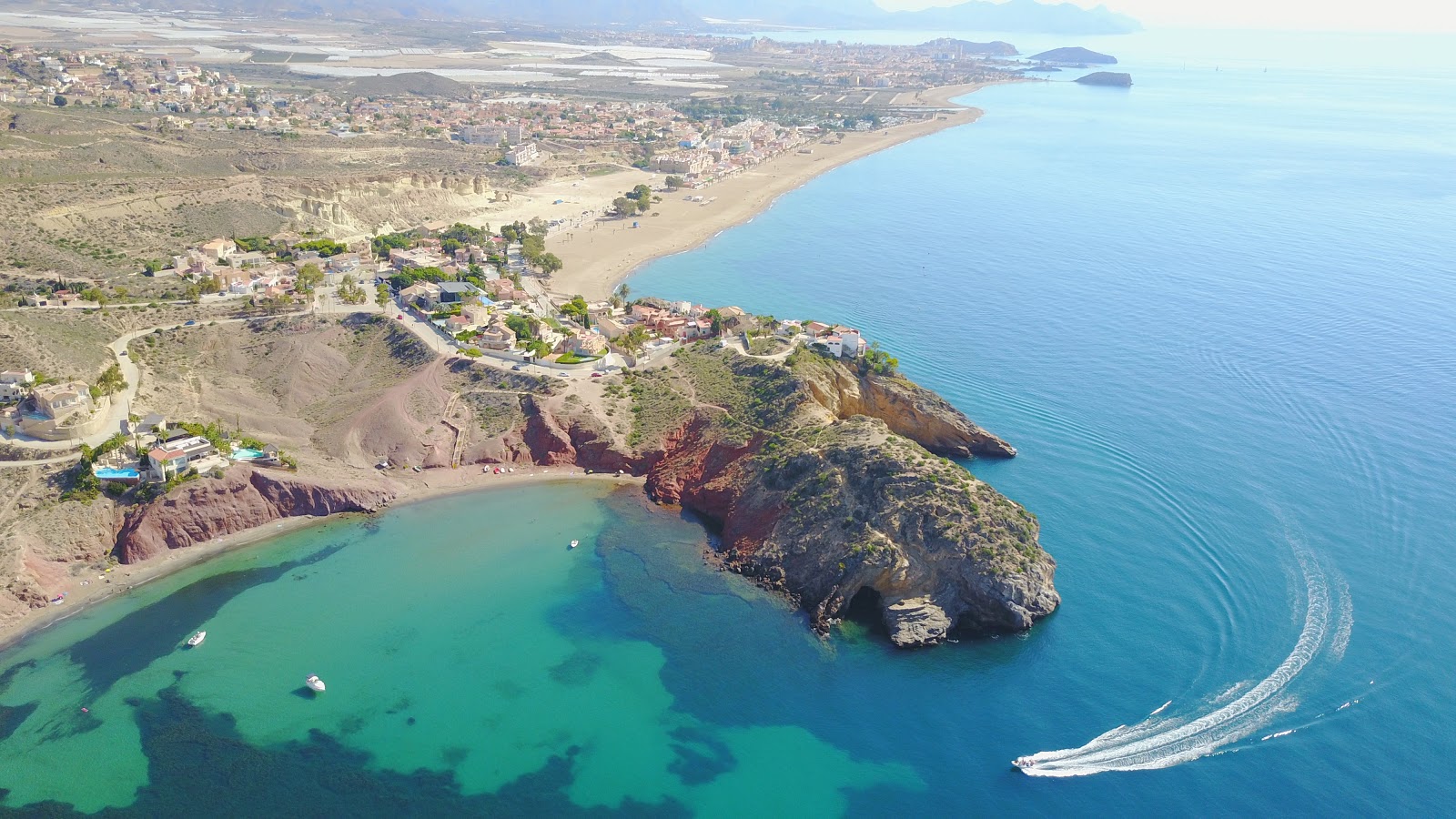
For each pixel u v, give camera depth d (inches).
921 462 5861.2
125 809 4126.5
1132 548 5885.8
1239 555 5797.2
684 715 4709.6
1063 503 6373.0
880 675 4940.9
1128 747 4458.7
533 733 4591.5
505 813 4168.3
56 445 6279.5
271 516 6225.4
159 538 5856.3
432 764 4416.8
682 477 6624.0
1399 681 4805.6
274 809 4148.6
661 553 5959.6
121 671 4923.7
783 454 6274.6
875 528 5575.8
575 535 6166.3
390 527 6215.6
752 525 6018.7
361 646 5137.8
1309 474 6668.3
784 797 4249.5
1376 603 5364.2
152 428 6451.8
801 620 5344.5
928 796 4237.2
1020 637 5162.4
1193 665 4940.9
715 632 5260.8
